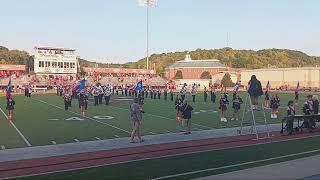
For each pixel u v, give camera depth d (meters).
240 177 11.02
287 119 20.78
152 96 58.53
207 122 26.22
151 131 21.84
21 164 13.19
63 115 31.27
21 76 100.56
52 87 96.06
